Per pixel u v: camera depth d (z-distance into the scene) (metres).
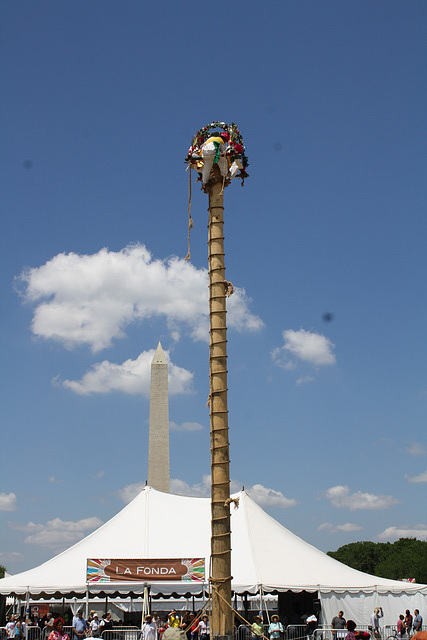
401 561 113.00
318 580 29.09
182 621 26.62
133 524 32.81
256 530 31.95
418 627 27.84
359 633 16.81
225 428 16.98
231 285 18.09
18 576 29.47
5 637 25.03
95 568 22.70
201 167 19.00
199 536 32.03
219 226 18.50
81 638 25.17
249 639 25.31
